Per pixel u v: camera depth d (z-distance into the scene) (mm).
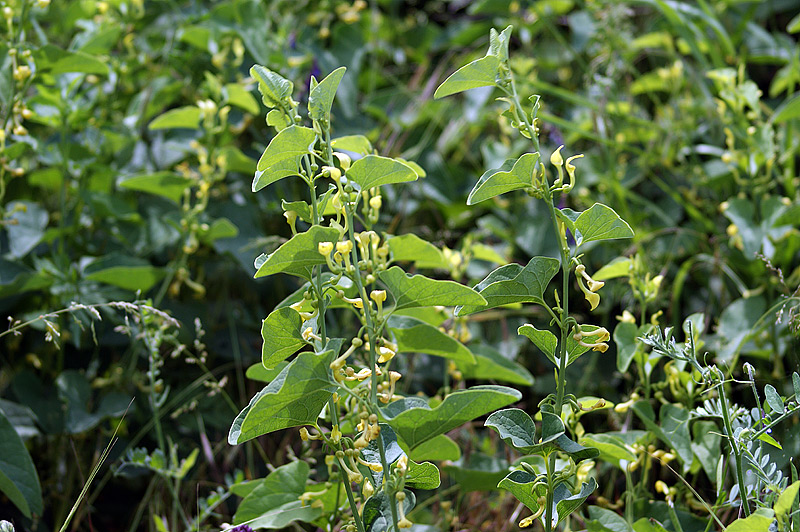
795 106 1840
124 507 1885
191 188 2164
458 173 2426
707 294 2129
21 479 1441
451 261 1703
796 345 1586
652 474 1647
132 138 2232
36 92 2258
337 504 1318
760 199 1969
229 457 1812
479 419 1953
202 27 2168
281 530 1647
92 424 1742
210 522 1716
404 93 2537
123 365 1992
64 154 1955
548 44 2855
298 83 2314
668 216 2311
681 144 2373
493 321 2168
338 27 2545
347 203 1033
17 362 2062
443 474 1774
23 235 1931
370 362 1034
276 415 996
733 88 1911
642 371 1459
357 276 1028
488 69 1061
